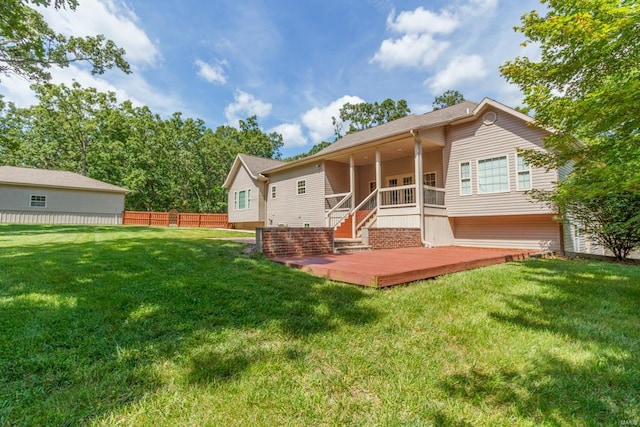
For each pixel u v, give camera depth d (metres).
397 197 12.29
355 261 5.76
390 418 1.58
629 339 2.57
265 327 2.67
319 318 2.91
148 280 4.08
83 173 26.83
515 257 7.37
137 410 1.59
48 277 4.17
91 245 7.33
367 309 3.19
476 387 1.88
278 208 16.36
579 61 4.74
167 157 29.55
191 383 1.84
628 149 4.43
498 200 9.84
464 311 3.21
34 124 26.50
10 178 18.55
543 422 1.59
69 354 2.11
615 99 4.02
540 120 5.61
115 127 27.64
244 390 1.78
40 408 1.58
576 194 4.96
